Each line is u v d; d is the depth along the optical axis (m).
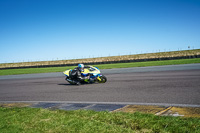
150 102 5.00
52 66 47.09
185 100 4.98
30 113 4.23
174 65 19.62
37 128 3.20
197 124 2.97
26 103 5.76
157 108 4.25
